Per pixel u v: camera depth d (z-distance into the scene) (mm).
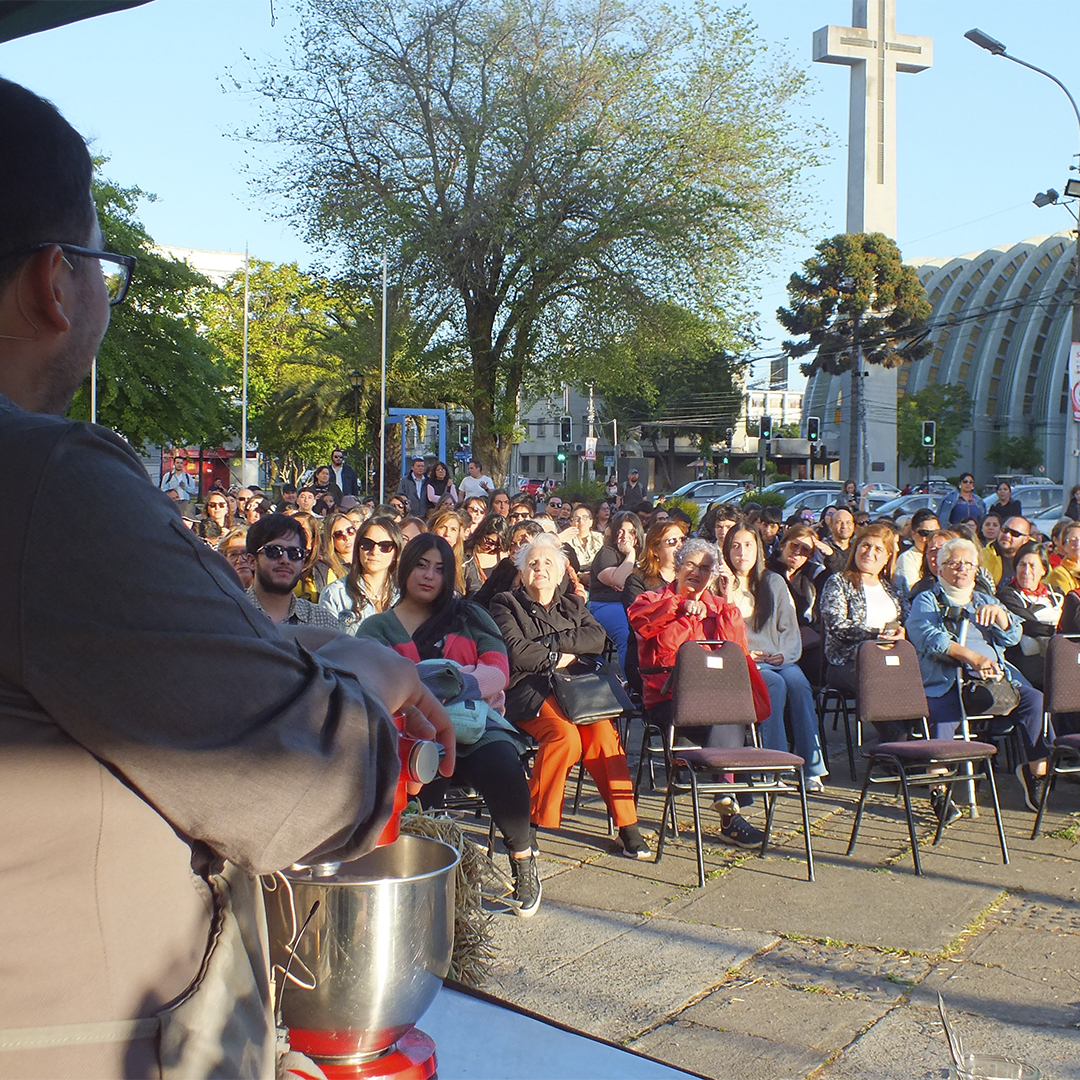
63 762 864
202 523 10719
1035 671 7043
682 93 25109
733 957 4254
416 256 24938
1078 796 6719
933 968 4160
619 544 8539
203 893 974
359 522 7711
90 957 876
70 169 985
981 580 6691
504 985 3975
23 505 849
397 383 34031
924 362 89750
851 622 7129
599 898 4926
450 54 25078
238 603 937
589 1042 1567
